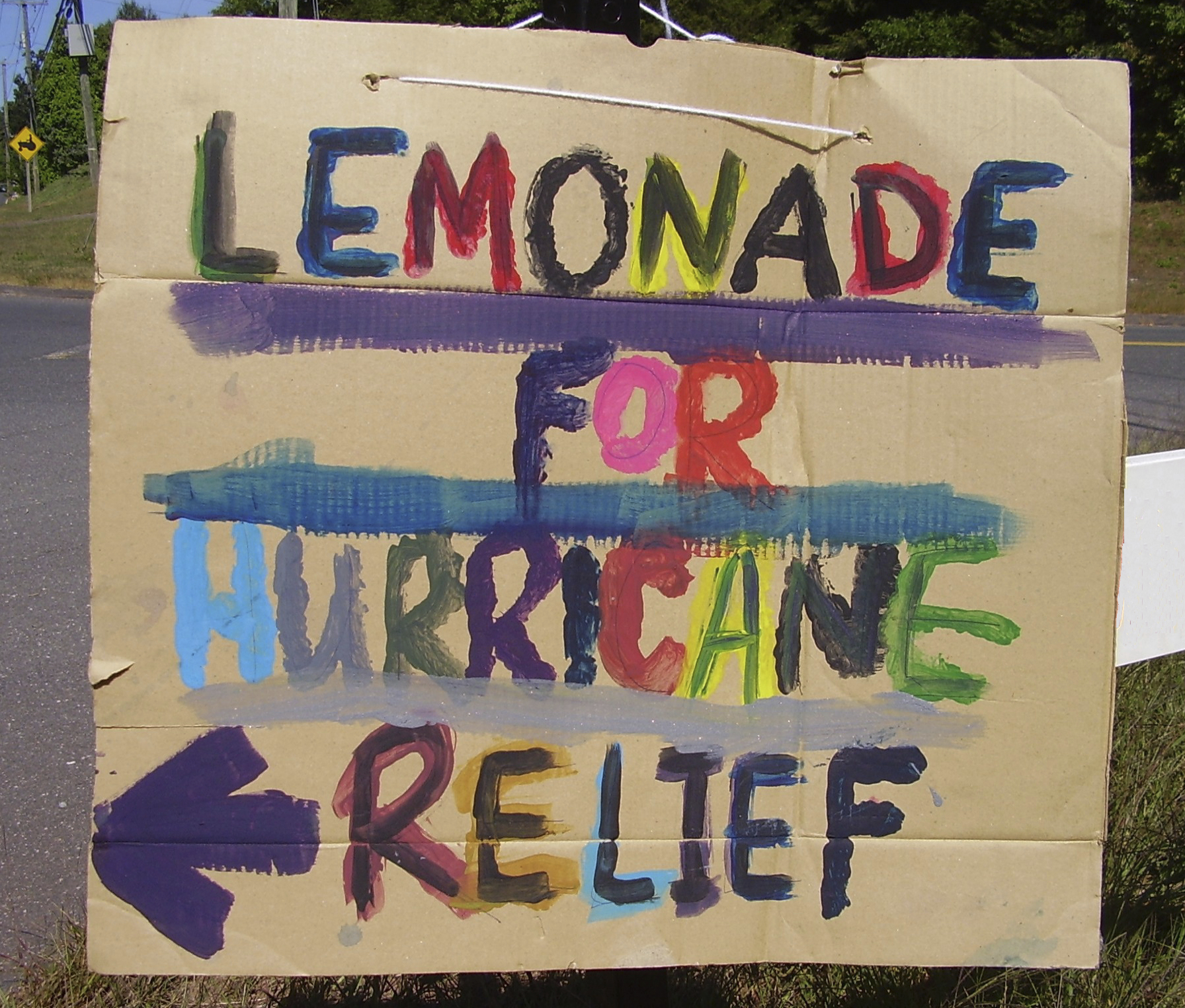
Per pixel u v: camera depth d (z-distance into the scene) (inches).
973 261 58.8
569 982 81.5
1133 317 549.3
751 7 794.2
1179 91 774.5
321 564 57.5
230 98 55.6
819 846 60.8
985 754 60.9
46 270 636.1
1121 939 83.0
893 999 79.2
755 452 59.0
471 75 56.5
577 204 57.2
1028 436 59.6
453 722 58.7
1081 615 60.5
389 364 56.9
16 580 171.5
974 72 58.6
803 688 60.2
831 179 58.4
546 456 58.0
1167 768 104.2
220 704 57.7
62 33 1785.2
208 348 56.1
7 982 87.0
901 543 59.8
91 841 57.7
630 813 59.8
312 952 58.8
